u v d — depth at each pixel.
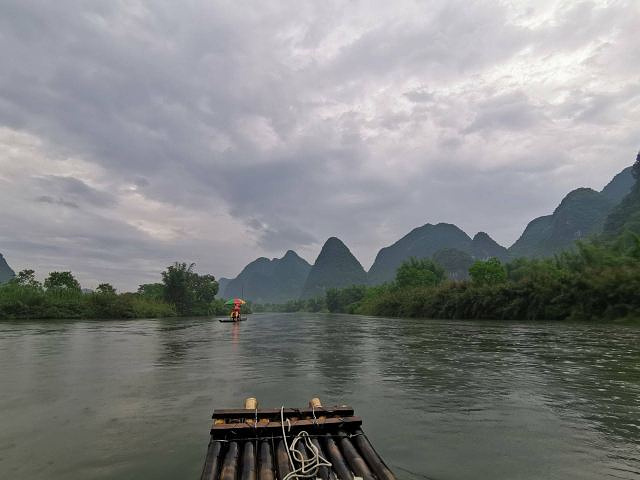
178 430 5.79
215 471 3.72
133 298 54.81
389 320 45.62
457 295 44.78
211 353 14.93
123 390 8.42
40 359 12.95
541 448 5.07
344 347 16.94
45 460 4.71
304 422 4.80
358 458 4.09
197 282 78.62
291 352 15.21
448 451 4.97
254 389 8.52
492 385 8.77
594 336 19.02
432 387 8.64
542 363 11.59
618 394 7.88
